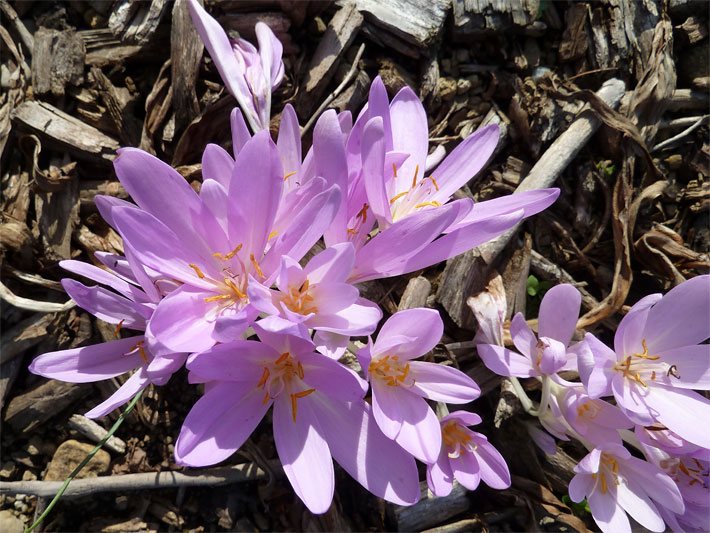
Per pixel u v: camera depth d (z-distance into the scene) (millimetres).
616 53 420
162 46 399
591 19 421
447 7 405
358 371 349
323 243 374
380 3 409
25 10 408
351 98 401
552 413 343
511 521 376
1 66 402
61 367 298
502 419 363
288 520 367
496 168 414
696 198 412
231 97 377
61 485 343
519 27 411
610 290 404
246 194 278
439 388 297
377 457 297
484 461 315
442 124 416
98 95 395
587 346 301
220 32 345
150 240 278
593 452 301
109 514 363
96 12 409
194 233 290
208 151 294
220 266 294
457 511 369
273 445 369
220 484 359
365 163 285
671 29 421
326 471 281
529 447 372
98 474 358
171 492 368
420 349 292
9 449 364
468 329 375
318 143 284
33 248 373
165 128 385
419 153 341
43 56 392
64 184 379
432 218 286
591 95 397
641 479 322
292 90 400
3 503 357
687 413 320
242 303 293
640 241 395
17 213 374
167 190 283
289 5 390
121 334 374
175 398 372
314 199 271
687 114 434
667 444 323
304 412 290
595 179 410
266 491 363
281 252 285
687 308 324
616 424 323
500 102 425
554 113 405
